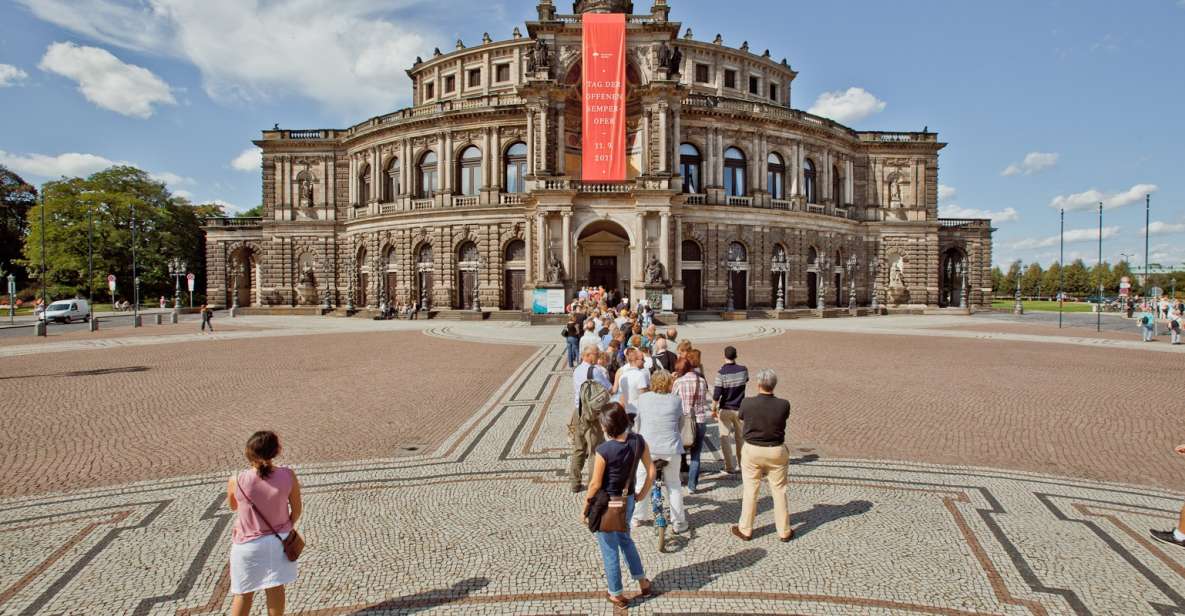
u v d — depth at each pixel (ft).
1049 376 71.05
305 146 217.56
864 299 224.33
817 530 28.43
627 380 34.37
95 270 274.77
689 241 187.11
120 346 105.91
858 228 222.28
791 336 123.65
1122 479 35.55
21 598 22.70
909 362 83.20
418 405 55.77
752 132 193.47
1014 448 41.68
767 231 195.42
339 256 218.38
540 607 22.11
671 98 171.53
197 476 36.37
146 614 21.68
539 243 164.25
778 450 27.04
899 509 30.91
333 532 28.35
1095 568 24.82
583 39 163.63
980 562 25.35
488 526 28.99
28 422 49.37
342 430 46.93
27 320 197.98
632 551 22.38
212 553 26.37
